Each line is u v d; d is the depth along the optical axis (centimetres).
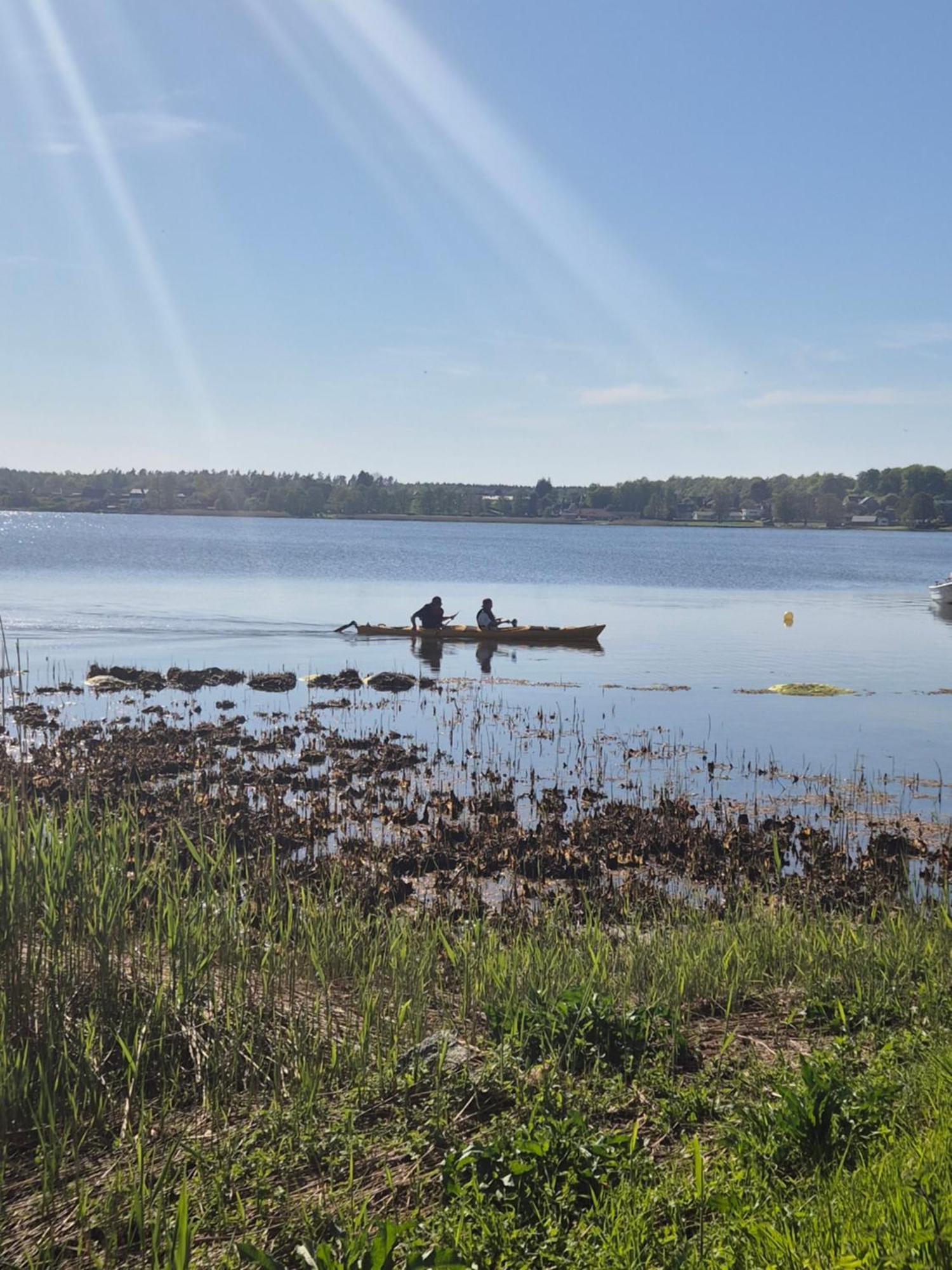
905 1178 464
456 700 2392
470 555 10162
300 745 1894
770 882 1217
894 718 2222
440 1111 561
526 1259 447
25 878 718
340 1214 475
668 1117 571
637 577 7306
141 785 1534
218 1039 625
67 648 3156
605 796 1584
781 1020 726
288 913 892
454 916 1081
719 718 2198
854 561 10394
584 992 684
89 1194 495
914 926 948
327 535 14775
